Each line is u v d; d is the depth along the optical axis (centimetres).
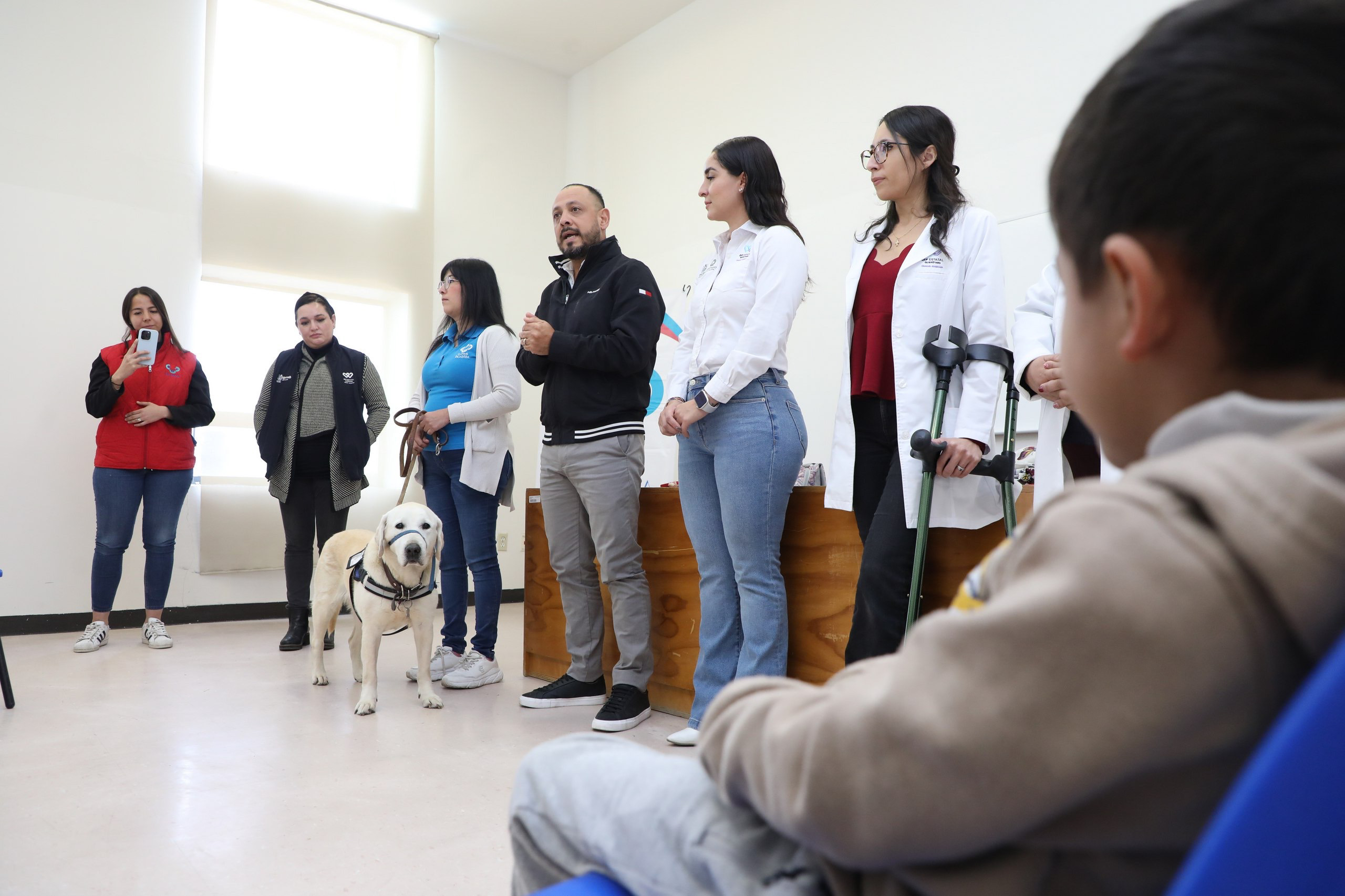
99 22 438
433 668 295
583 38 561
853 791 32
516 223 577
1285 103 29
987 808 29
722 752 41
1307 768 23
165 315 398
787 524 231
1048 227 353
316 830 160
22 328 411
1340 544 24
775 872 40
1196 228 30
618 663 248
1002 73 373
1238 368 32
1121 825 30
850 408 197
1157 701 26
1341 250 28
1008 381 170
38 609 408
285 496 370
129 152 442
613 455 247
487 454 290
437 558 264
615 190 571
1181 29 32
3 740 219
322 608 295
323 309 379
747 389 212
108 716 246
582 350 241
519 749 215
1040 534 30
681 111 527
